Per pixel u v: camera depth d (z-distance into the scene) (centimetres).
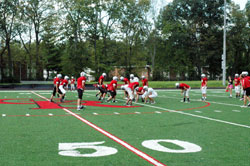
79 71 4034
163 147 545
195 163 449
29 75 4803
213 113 1070
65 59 4056
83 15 4016
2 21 3909
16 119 879
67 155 485
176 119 909
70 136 637
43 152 504
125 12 4469
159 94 2214
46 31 4350
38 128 731
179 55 5394
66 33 4028
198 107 1282
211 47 5056
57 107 1230
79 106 1127
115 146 550
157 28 4950
